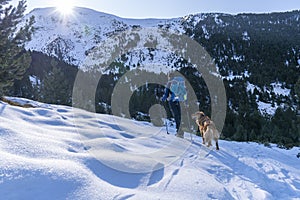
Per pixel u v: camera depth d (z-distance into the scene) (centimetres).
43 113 612
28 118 520
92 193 263
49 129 481
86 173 300
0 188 236
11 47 1058
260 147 810
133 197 270
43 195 244
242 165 546
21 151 315
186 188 326
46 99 2759
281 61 14950
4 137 339
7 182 244
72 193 255
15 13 1052
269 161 606
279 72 12644
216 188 348
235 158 596
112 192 274
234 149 700
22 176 257
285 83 11481
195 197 307
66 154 343
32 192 244
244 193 385
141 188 310
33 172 267
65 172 284
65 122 568
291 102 8025
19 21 1077
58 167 290
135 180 328
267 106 8319
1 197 228
